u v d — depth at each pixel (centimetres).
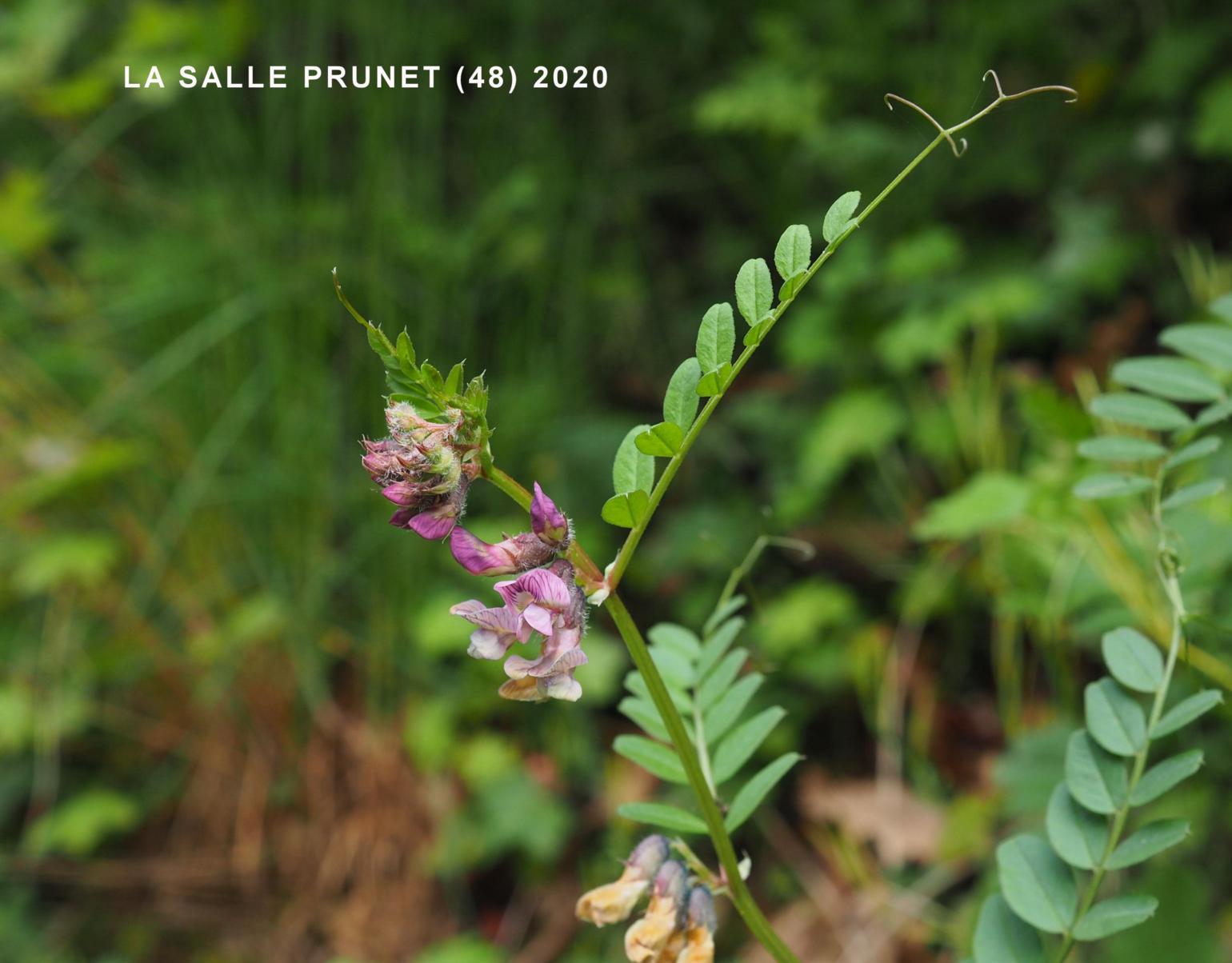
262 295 58
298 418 57
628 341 67
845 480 57
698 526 56
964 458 53
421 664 54
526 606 24
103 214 67
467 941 46
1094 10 61
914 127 61
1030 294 53
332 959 50
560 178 68
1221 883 36
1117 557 39
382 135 63
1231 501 38
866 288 59
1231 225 54
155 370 58
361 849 52
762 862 47
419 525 24
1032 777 39
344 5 65
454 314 61
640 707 28
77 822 52
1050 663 44
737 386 64
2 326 62
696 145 69
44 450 57
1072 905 25
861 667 49
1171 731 26
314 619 55
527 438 60
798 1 68
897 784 46
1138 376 30
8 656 57
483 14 70
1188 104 56
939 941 42
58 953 51
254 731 55
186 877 53
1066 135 60
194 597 57
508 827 48
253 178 64
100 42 69
